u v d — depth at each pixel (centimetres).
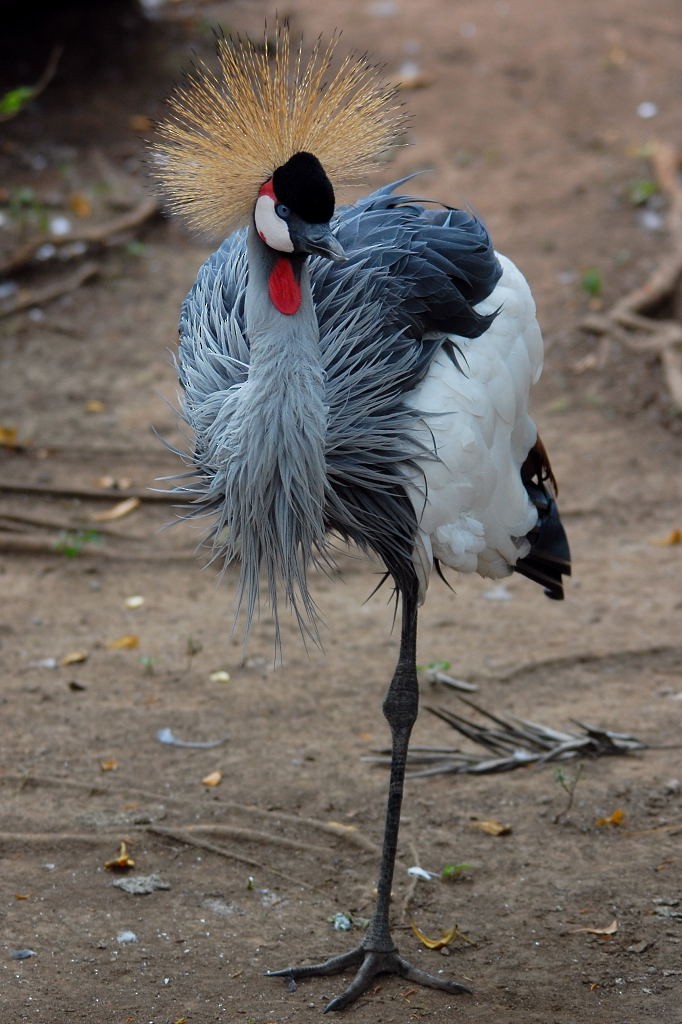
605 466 1391
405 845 787
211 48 2234
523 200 1912
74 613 1105
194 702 962
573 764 882
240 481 628
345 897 743
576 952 691
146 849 780
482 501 673
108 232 1822
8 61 2150
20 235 1797
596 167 1995
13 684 977
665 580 1176
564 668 1021
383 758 888
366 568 1220
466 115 2150
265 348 609
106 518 1273
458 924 717
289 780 859
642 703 967
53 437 1413
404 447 649
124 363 1588
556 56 2353
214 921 715
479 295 690
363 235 690
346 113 645
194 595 1152
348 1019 635
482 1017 638
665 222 1853
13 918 707
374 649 1055
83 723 926
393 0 2567
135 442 1417
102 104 2100
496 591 1173
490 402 673
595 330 1631
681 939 699
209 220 646
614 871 761
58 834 784
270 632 1083
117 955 679
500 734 903
